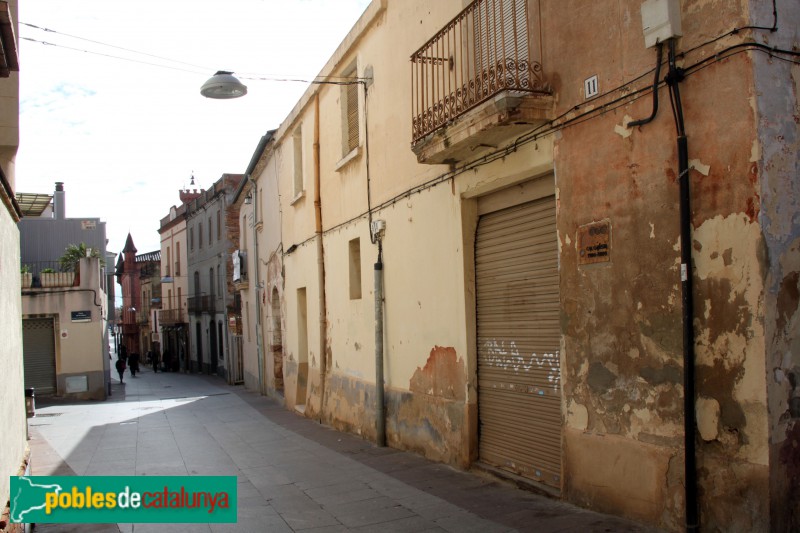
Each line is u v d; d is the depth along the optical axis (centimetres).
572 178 605
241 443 1235
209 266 3950
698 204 474
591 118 581
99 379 2569
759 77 439
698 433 472
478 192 777
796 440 440
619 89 549
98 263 2617
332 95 1355
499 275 772
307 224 1580
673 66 488
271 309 2183
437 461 888
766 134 438
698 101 474
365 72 1140
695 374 475
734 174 448
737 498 443
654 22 500
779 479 429
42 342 2552
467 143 714
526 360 720
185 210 4638
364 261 1166
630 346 539
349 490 782
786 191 445
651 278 518
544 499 646
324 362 1440
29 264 3125
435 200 888
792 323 442
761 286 430
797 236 449
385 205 1059
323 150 1435
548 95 629
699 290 473
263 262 2333
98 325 2594
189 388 3106
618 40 550
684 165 480
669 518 498
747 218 439
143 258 6469
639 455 527
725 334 454
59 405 2338
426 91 851
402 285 1000
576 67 599
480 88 671
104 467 1008
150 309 5881
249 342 2750
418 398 951
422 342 937
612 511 557
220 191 3541
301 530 629
